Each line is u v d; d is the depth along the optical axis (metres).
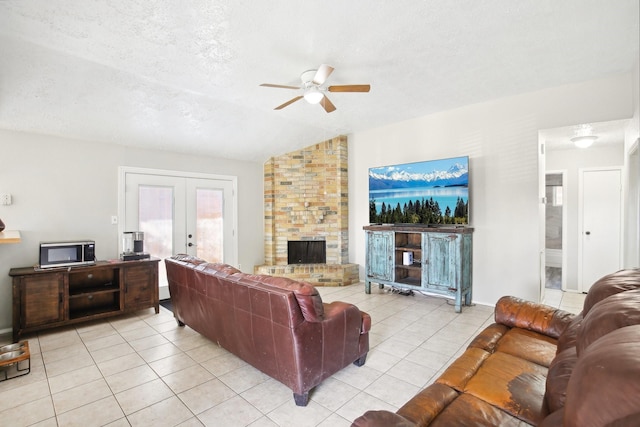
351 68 3.19
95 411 2.08
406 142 4.94
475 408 1.34
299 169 5.87
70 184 3.96
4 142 3.54
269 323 2.17
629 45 2.78
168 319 3.85
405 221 4.68
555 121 3.70
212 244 5.36
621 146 4.65
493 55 2.96
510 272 4.04
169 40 2.61
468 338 3.18
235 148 5.25
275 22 2.41
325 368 2.26
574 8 2.28
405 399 2.19
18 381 2.44
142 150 4.57
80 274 3.89
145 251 4.61
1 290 3.49
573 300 4.51
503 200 4.07
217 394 2.27
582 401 0.68
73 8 2.20
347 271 5.44
